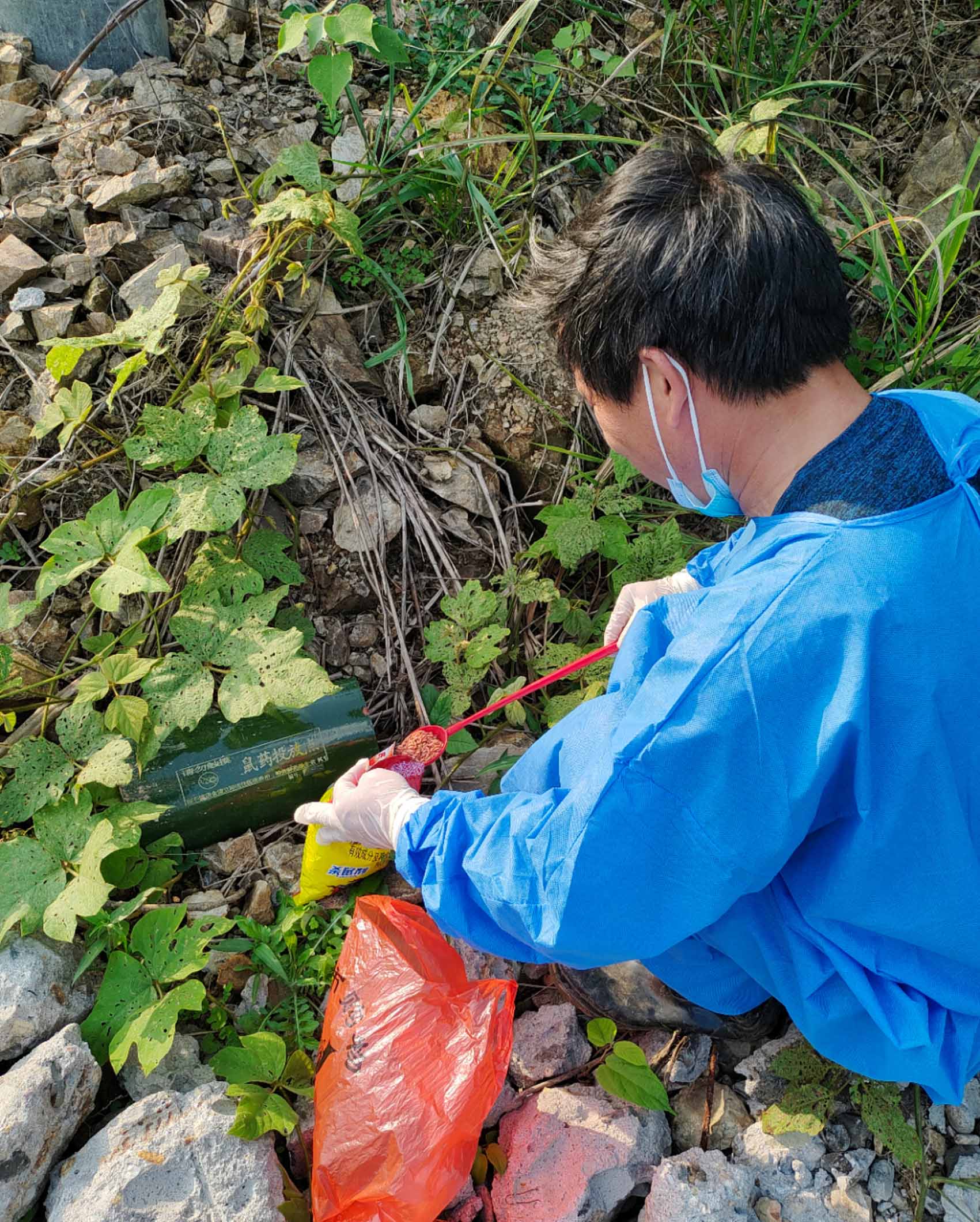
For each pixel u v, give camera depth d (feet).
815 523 3.65
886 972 4.18
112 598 5.81
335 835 5.41
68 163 7.67
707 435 3.95
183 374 7.07
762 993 5.26
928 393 4.10
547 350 7.75
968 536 3.58
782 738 3.59
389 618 7.23
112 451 6.63
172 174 7.54
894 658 3.47
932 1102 5.51
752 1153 5.23
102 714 6.55
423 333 7.81
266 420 7.20
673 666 3.75
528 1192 5.10
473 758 6.91
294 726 6.42
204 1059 5.60
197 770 6.27
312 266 7.45
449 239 8.02
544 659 7.07
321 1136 4.84
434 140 7.82
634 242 3.67
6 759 6.01
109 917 5.75
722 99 8.63
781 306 3.56
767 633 3.54
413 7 8.78
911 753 3.56
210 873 6.40
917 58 9.31
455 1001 4.99
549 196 8.30
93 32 8.09
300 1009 5.73
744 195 3.65
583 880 3.94
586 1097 5.40
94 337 6.47
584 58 8.95
